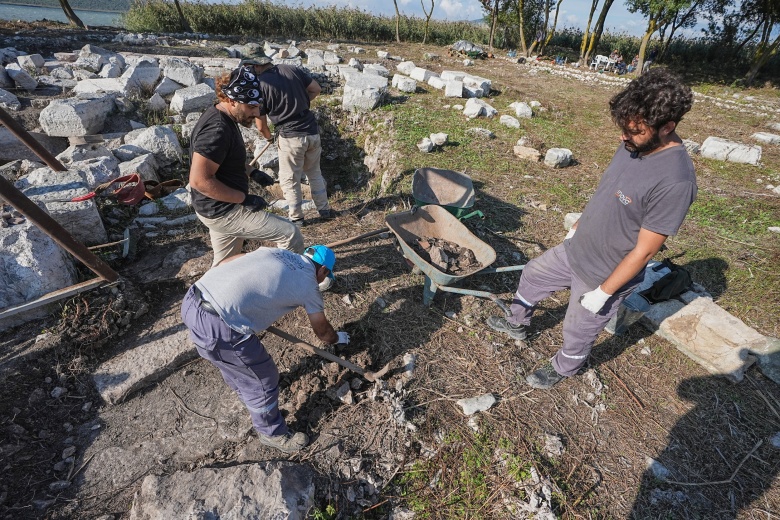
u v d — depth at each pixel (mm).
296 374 3213
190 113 7477
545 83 13422
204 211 3068
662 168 2031
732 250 4719
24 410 2912
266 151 6355
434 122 8102
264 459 2711
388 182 6133
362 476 2631
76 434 2893
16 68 7906
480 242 3803
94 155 5613
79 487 2623
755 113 11281
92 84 7938
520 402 3094
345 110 8562
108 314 3402
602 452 2828
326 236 4699
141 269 4066
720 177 6754
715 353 3391
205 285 2250
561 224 5164
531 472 2648
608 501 2576
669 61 22156
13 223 3564
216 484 2430
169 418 3021
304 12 19469
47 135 6555
